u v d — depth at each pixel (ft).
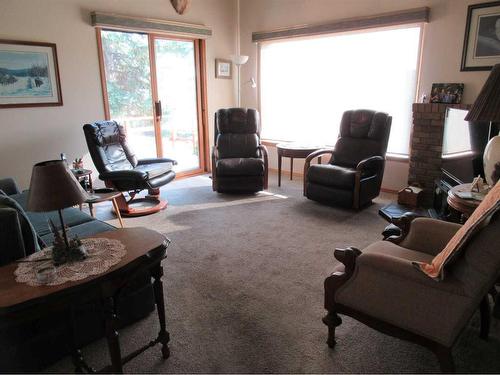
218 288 7.86
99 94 14.43
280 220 11.95
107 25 13.88
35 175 4.66
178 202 14.07
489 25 11.60
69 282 4.47
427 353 5.88
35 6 12.36
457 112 10.23
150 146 16.96
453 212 8.33
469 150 9.43
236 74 19.36
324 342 6.16
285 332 6.42
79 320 5.84
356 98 15.47
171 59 16.89
